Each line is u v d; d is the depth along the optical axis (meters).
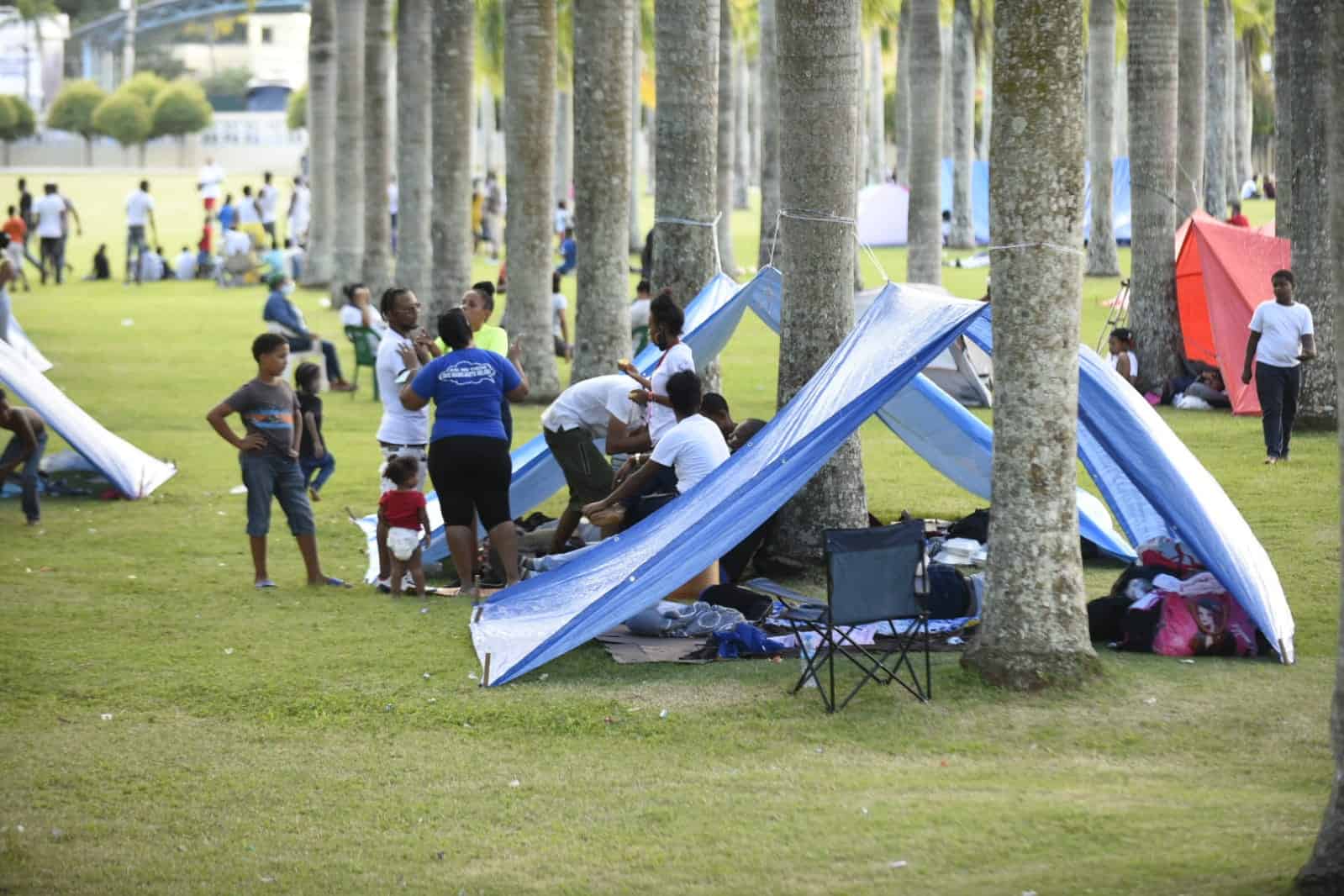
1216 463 61.16
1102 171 139.88
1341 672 22.72
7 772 30.31
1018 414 34.56
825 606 38.19
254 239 161.88
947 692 34.19
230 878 24.95
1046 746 31.12
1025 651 34.50
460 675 36.44
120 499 58.75
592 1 65.75
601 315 67.31
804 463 37.12
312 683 35.88
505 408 45.81
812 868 24.56
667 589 37.06
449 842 26.44
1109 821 26.17
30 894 24.30
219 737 32.50
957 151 184.88
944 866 24.39
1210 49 158.12
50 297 135.88
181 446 69.31
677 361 45.16
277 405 45.28
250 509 45.22
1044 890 22.78
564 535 46.50
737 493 36.91
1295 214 68.12
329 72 138.50
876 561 33.22
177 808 28.38
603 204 66.94
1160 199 79.56
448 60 92.19
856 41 45.47
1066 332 34.34
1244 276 74.12
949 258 174.75
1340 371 23.69
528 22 76.19
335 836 26.84
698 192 59.56
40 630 40.47
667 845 25.95
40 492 59.72
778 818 27.09
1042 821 26.25
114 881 24.84
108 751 31.56
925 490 57.72
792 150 45.50
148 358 98.00
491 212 176.88
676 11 58.72
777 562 46.09
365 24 112.75
